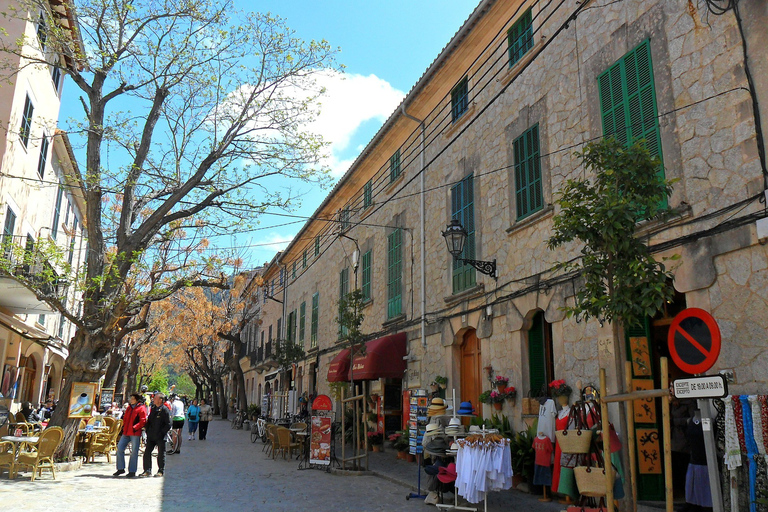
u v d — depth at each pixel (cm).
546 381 1033
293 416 2077
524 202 1084
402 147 1733
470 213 1285
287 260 3338
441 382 1320
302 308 2889
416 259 1557
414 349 1510
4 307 1784
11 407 1917
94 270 1251
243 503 884
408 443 1412
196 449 1847
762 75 650
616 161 596
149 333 2623
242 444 2066
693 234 706
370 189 2009
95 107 1246
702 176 712
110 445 1395
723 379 474
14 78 1503
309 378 2598
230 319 3266
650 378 823
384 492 995
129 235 1275
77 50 1250
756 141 649
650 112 804
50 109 1864
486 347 1170
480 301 1209
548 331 1049
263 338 3978
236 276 2075
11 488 954
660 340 894
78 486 1005
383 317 1764
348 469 1264
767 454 562
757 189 641
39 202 1855
